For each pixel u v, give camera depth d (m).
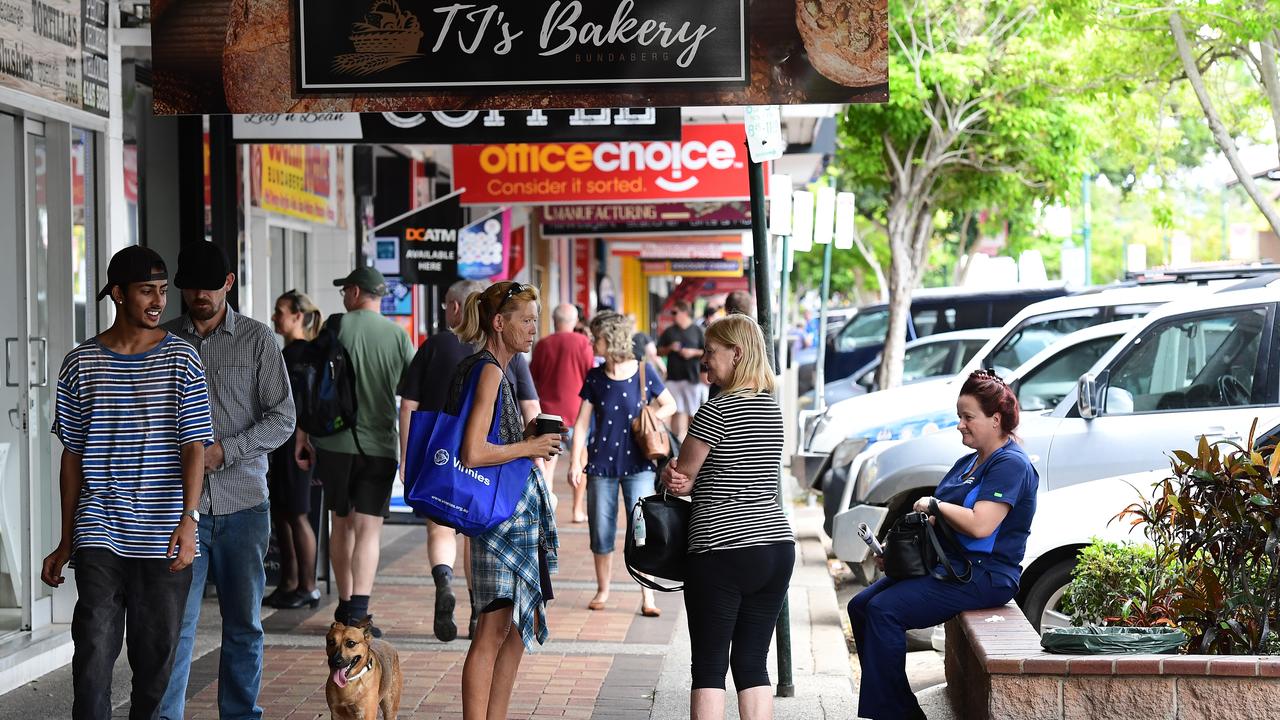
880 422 13.52
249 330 6.72
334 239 16.81
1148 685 5.50
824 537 14.82
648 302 51.34
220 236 10.66
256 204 13.58
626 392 10.23
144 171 11.14
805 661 8.90
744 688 6.15
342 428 9.02
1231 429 9.62
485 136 9.66
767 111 7.82
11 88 7.98
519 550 6.27
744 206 21.80
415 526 14.84
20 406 8.66
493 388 6.19
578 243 34.44
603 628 9.74
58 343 8.88
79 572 5.71
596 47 6.93
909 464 10.70
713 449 6.04
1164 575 6.68
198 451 5.83
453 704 7.67
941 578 6.60
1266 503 5.95
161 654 5.80
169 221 11.69
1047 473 10.09
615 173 15.17
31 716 7.41
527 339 6.36
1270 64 13.63
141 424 5.80
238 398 6.65
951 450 10.60
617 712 7.55
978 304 22.11
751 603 6.15
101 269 9.18
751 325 6.17
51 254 8.84
